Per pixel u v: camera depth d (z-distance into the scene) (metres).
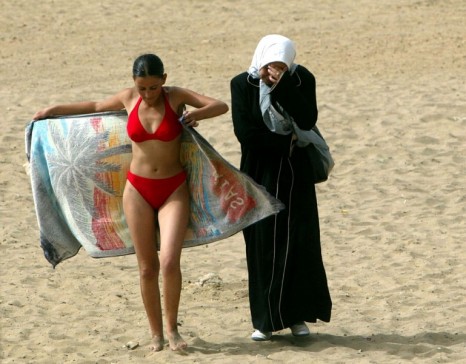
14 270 26.11
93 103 19.88
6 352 20.33
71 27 61.91
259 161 19.44
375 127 39.12
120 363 19.33
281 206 18.62
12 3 66.81
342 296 23.41
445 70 48.94
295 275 19.25
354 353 19.36
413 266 25.52
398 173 34.19
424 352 19.45
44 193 20.12
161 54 55.53
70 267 26.36
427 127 38.75
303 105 18.50
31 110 43.44
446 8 63.34
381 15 62.47
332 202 31.72
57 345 20.66
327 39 57.41
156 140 18.81
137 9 65.81
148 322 21.95
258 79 19.09
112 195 19.94
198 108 18.94
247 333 20.98
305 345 20.03
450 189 32.22
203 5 66.44
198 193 19.33
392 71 49.38
